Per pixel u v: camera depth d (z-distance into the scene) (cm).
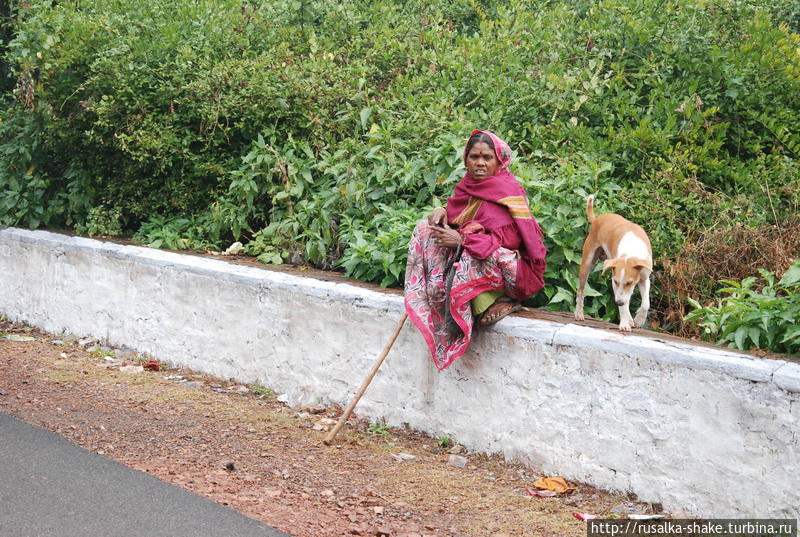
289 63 820
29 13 881
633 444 441
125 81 771
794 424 384
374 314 562
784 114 689
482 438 511
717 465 411
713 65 713
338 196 692
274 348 631
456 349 506
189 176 782
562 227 575
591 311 563
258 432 541
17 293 884
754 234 564
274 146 771
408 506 432
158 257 721
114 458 479
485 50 832
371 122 770
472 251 490
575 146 679
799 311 443
